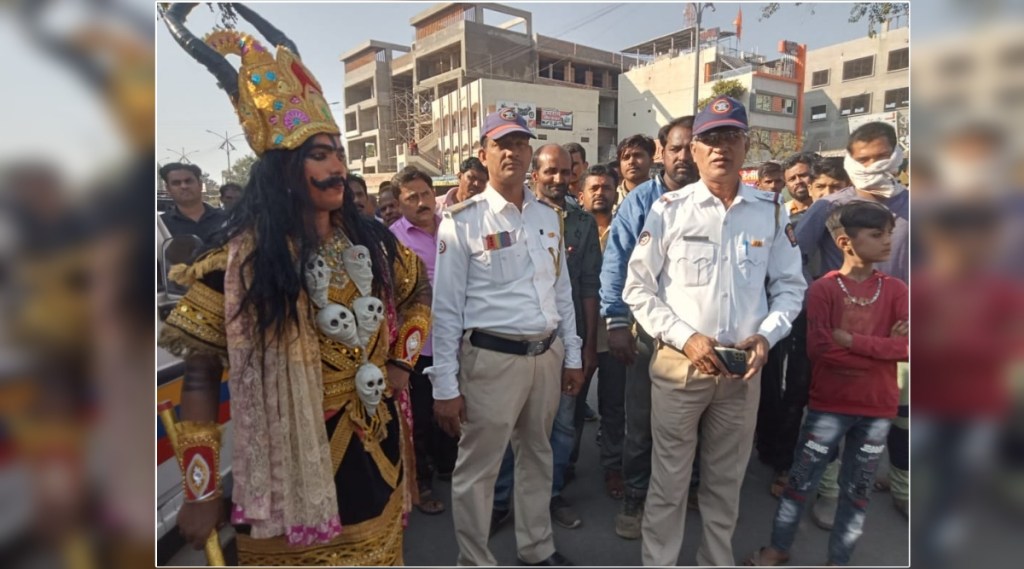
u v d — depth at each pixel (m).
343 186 1.37
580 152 3.04
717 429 1.88
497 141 1.83
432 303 1.88
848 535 2.00
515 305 1.85
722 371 1.71
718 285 1.83
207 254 1.30
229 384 1.27
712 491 1.92
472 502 1.90
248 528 1.41
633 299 1.90
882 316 1.90
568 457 2.38
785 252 1.90
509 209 1.89
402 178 2.56
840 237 1.97
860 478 1.96
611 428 2.57
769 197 1.91
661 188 2.19
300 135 1.29
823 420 1.95
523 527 2.03
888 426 1.92
